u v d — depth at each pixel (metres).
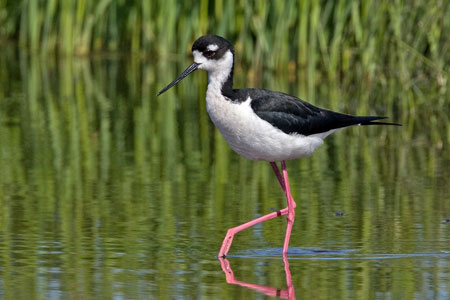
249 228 9.88
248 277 8.14
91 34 24.33
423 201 10.84
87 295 7.57
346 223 9.96
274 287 7.83
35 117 16.34
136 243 9.18
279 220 10.20
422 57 16.45
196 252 8.93
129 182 11.85
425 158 13.35
